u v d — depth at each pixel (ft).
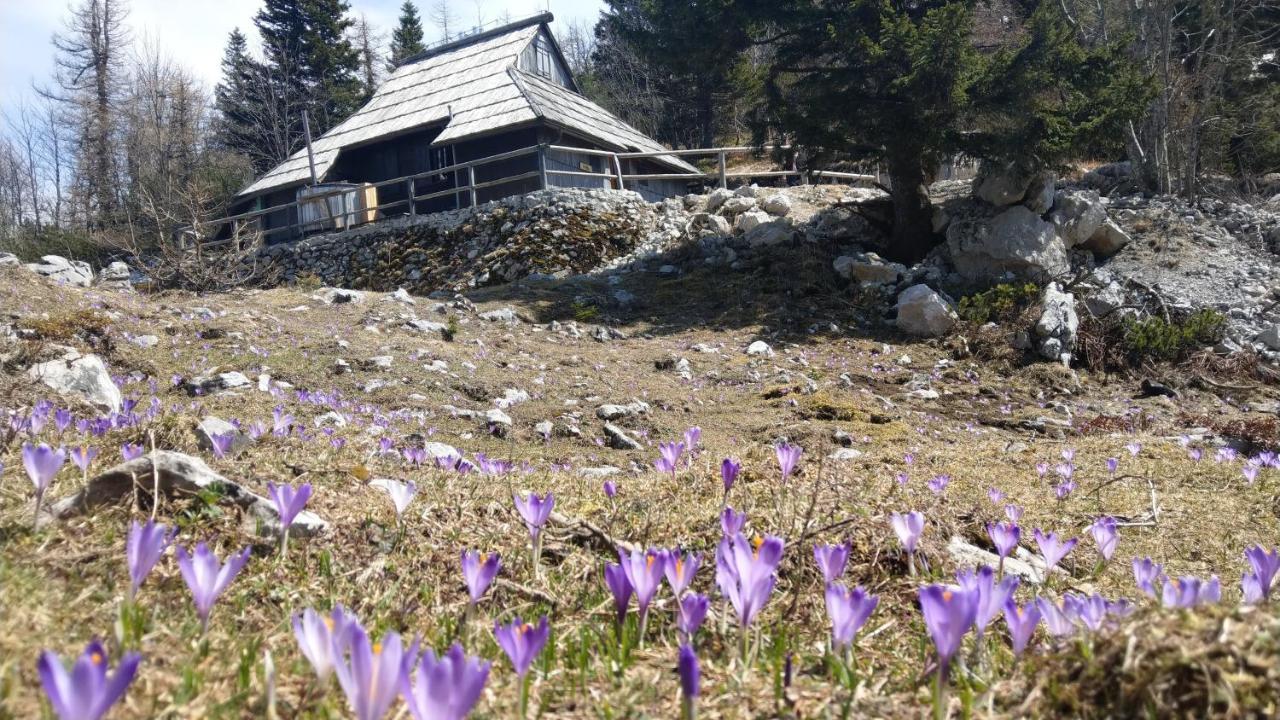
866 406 30.50
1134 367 38.86
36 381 16.88
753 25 48.80
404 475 12.21
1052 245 45.11
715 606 7.04
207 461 10.98
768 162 110.93
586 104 88.38
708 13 49.03
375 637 6.20
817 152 48.91
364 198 75.25
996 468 18.74
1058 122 42.52
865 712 5.04
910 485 14.46
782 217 54.34
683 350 39.24
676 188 92.84
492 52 85.87
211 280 48.44
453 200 77.61
